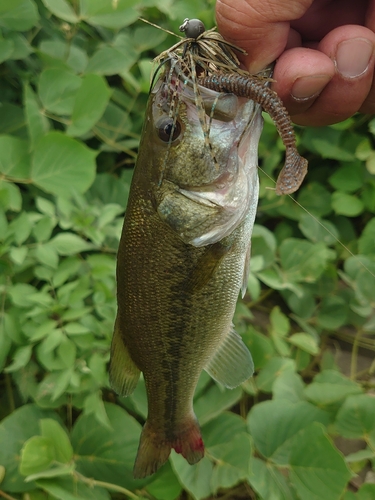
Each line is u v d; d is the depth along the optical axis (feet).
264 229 1.48
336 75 0.81
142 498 1.15
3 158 1.23
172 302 0.81
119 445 1.18
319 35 0.91
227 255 0.80
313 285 1.60
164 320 0.82
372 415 1.24
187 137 0.75
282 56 0.80
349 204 1.60
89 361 1.13
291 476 1.18
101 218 1.25
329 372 1.34
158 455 0.93
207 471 1.18
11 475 1.11
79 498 1.09
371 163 1.58
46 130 1.28
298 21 0.89
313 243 1.62
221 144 0.76
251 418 1.23
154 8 1.66
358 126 1.69
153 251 0.79
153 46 1.59
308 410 1.23
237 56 0.79
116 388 0.88
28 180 1.24
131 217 0.80
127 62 1.43
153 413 0.91
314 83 0.79
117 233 1.26
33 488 1.12
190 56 0.73
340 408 1.25
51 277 1.19
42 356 1.12
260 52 0.78
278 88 0.80
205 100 0.73
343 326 1.65
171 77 0.75
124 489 1.15
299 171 0.70
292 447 1.20
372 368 1.55
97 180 1.50
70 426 1.23
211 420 1.25
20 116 1.42
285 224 1.71
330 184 1.73
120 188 1.50
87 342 1.15
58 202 1.22
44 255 1.15
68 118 1.52
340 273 1.55
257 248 1.47
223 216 0.77
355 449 1.40
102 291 1.19
